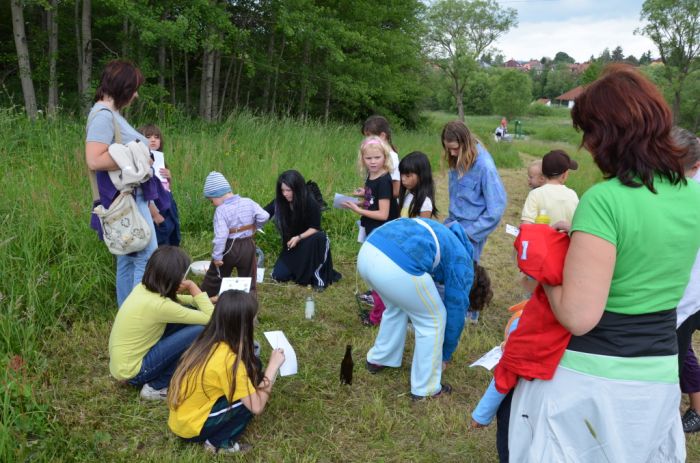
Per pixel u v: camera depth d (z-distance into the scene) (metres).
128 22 12.54
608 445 1.77
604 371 1.75
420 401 3.68
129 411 3.36
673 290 1.73
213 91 15.27
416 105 27.66
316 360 4.15
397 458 3.12
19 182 5.52
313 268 5.49
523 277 2.45
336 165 9.71
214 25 12.62
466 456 3.16
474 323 4.97
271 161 8.52
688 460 3.18
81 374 3.71
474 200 4.33
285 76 18.92
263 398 3.06
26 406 3.16
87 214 5.16
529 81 58.09
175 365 3.47
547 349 1.88
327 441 3.23
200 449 3.07
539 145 28.38
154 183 3.93
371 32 19.25
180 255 3.42
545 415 1.89
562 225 2.88
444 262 3.43
